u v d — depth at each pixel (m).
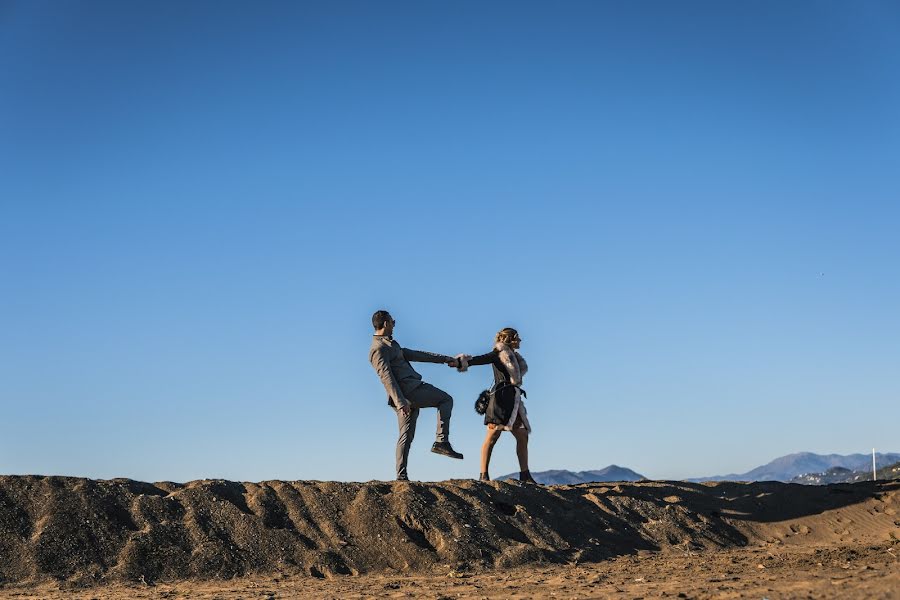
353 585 8.97
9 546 9.38
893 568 8.73
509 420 12.11
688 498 12.60
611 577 9.09
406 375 11.64
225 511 10.41
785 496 13.05
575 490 12.36
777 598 7.03
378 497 10.95
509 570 9.91
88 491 10.30
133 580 9.20
